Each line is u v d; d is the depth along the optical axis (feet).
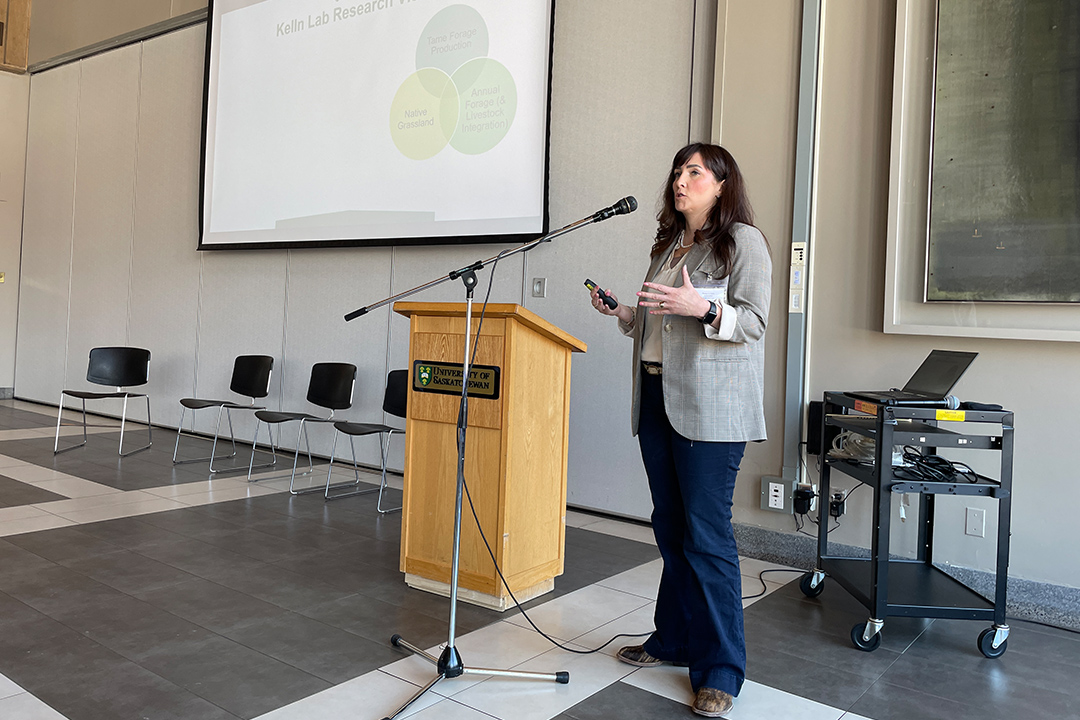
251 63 21.26
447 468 10.51
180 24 23.71
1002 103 10.85
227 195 21.76
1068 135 10.43
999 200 10.88
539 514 10.71
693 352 7.37
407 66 18.08
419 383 10.74
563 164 15.74
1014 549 10.94
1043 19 10.59
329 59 19.54
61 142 28.09
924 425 10.03
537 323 10.05
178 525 13.62
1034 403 10.78
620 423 14.98
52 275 28.32
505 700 7.63
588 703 7.63
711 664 7.59
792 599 10.96
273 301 21.24
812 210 12.53
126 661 8.18
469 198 16.96
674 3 14.33
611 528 14.43
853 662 8.86
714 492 7.48
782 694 7.98
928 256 11.39
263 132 20.94
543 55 15.92
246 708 7.26
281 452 20.95
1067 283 10.42
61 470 17.63
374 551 12.56
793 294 12.57
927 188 11.40
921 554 11.46
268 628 9.22
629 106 14.87
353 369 17.98
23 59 29.60
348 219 19.11
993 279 10.93
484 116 16.74
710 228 7.52
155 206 24.54
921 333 11.37
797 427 12.60
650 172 14.60
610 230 15.06
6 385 29.86
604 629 9.59
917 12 11.50
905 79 11.56
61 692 7.44
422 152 17.75
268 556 12.07
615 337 15.01
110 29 26.08
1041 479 10.75
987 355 11.09
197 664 8.18
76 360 27.35
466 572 10.35
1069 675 8.73
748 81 13.16
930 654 9.18
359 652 8.63
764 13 13.03
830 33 12.37
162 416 24.32
